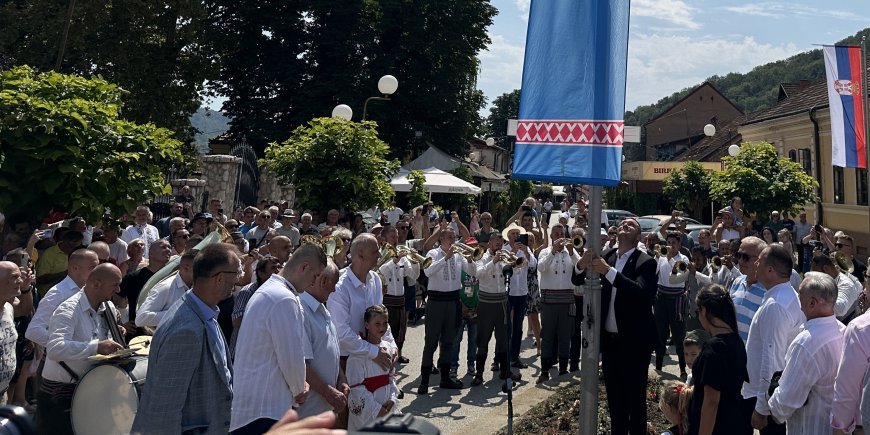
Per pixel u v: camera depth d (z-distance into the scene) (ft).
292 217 33.83
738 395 12.01
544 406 20.53
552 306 24.97
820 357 11.62
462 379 25.54
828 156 74.64
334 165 36.76
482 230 35.42
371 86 84.28
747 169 55.16
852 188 70.38
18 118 16.31
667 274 25.70
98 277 14.71
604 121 14.34
